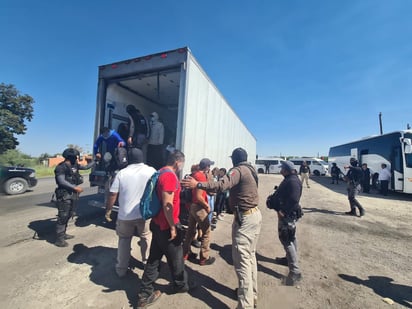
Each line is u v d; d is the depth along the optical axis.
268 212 7.04
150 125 5.55
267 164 28.42
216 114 5.70
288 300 2.55
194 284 2.65
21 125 29.61
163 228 2.32
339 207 8.04
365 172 12.45
